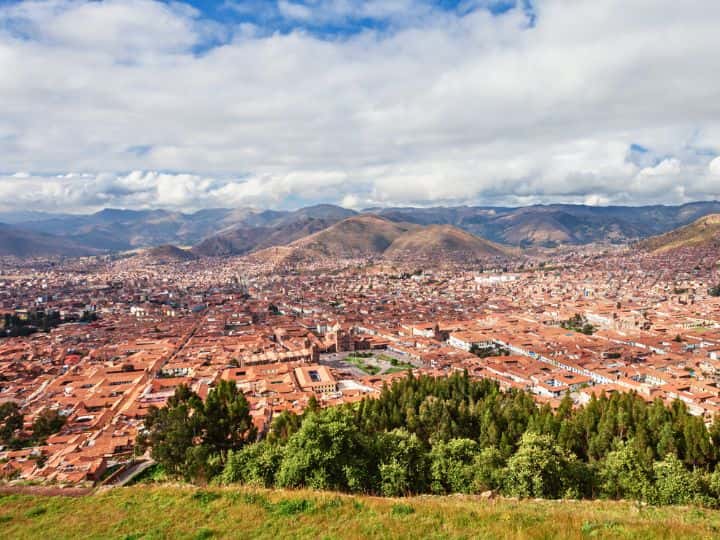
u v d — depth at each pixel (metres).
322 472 61.84
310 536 37.72
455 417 109.31
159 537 39.19
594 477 70.75
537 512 44.47
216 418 94.50
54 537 40.88
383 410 113.94
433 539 36.03
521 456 67.19
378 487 64.25
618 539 34.75
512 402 115.19
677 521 43.44
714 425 93.81
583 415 100.19
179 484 58.34
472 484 66.88
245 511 43.84
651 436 93.19
